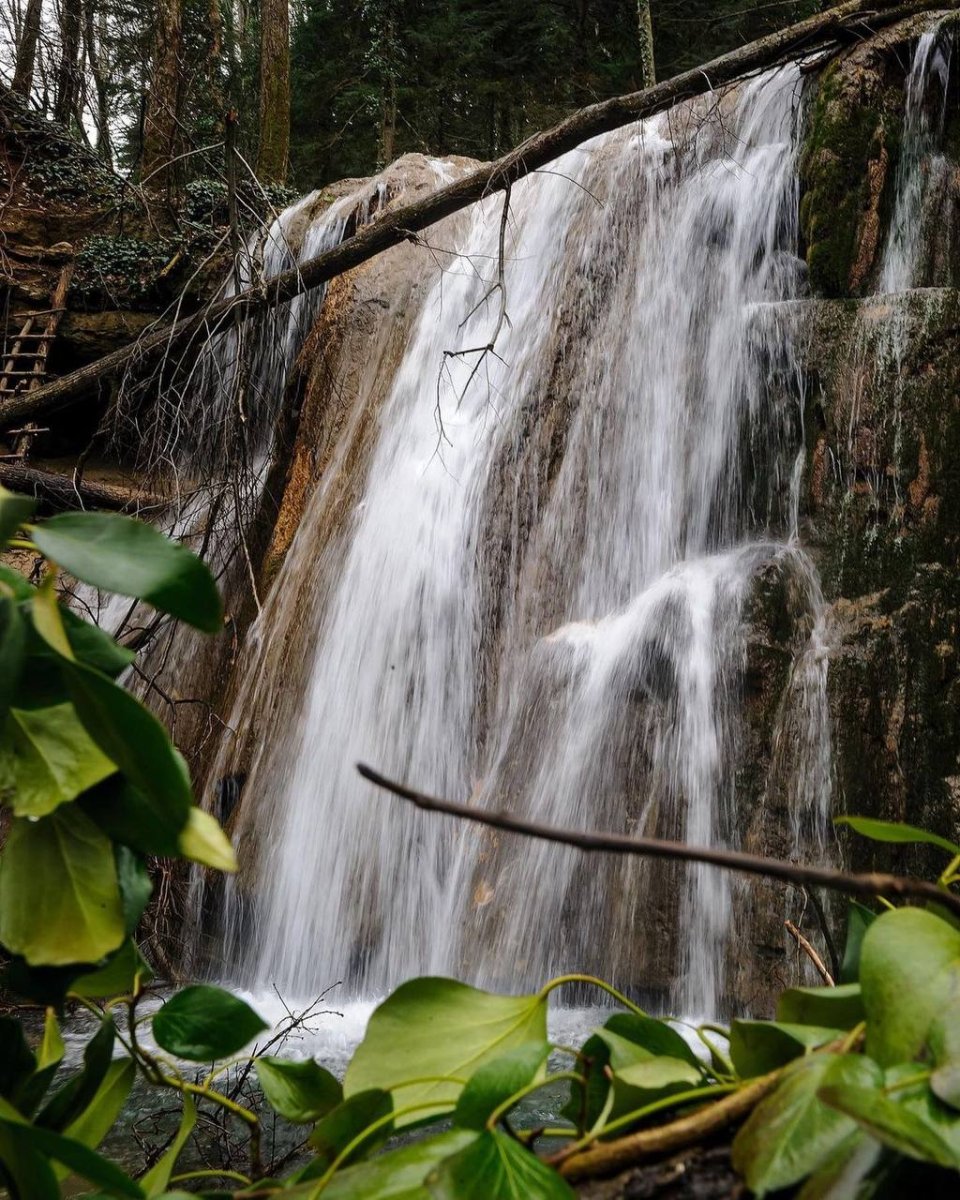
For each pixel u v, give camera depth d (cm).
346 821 795
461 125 2866
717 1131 70
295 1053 572
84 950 71
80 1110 82
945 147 780
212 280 1683
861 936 91
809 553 678
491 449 890
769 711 634
